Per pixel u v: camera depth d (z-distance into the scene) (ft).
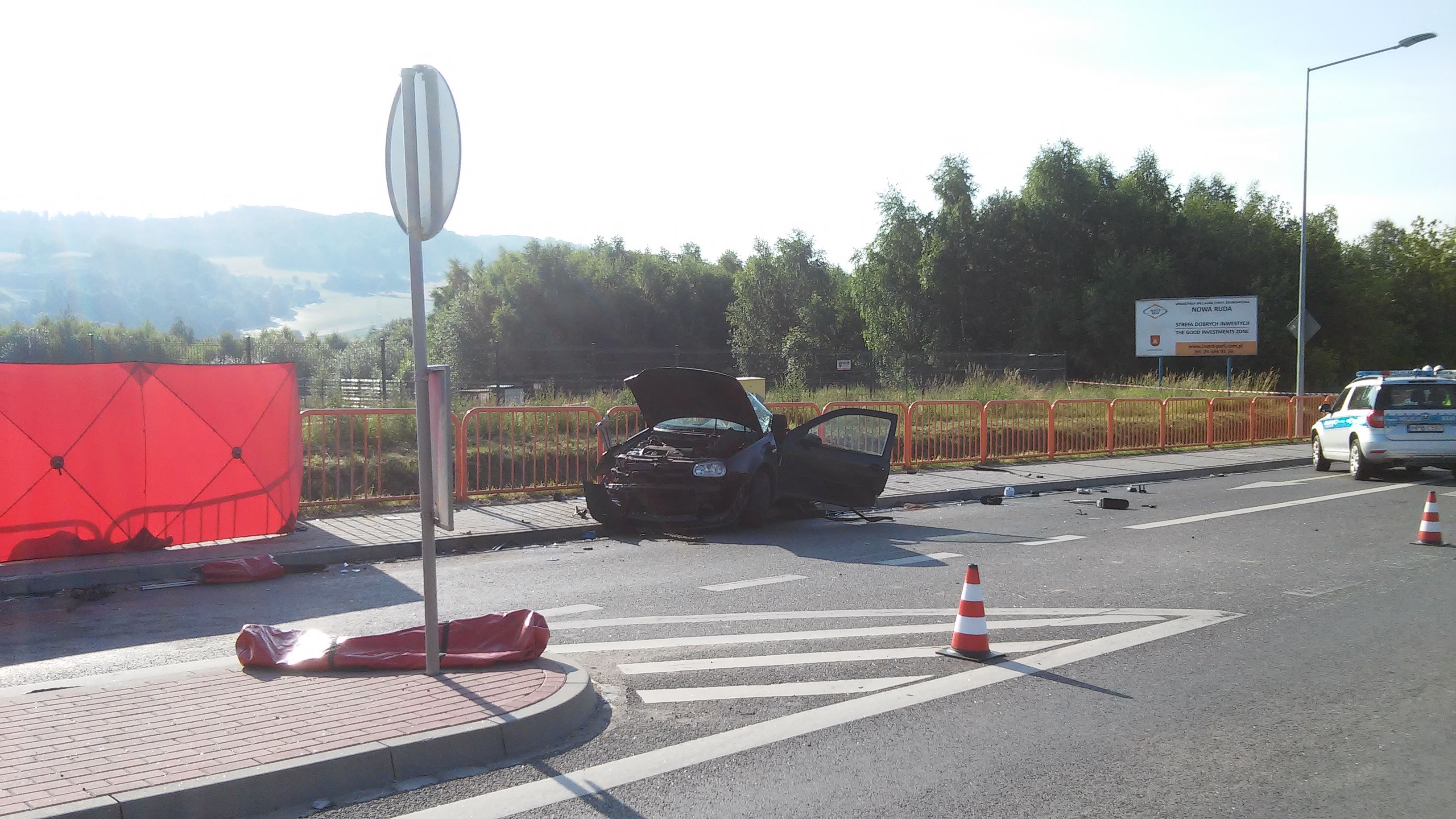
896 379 109.19
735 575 30.25
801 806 13.71
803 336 183.11
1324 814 13.67
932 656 21.27
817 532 38.88
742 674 19.84
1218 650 21.86
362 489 42.73
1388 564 31.99
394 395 87.71
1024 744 16.15
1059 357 122.21
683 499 37.45
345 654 18.48
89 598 26.66
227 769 13.48
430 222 17.07
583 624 23.97
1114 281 150.82
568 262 193.77
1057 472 58.95
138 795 12.64
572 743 16.03
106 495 30.73
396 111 17.12
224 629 23.40
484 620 19.79
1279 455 72.43
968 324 161.99
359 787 14.07
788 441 40.19
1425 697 18.71
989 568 31.32
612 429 47.42
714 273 228.63
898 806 13.74
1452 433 55.57
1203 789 14.44
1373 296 166.40
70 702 16.42
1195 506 46.88
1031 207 161.89
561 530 36.94
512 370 107.24
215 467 32.78
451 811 13.43
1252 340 121.08
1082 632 23.41
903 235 164.76
